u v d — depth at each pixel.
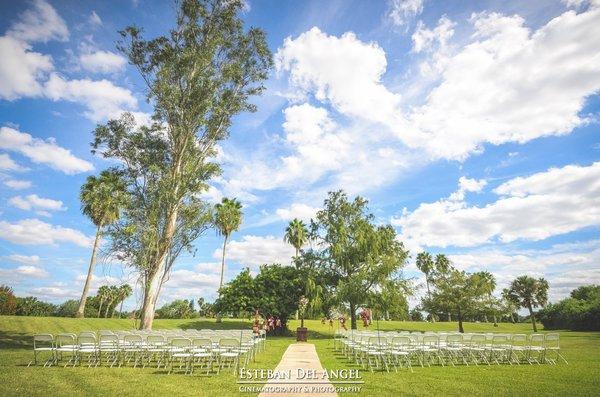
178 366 11.30
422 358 13.22
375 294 30.14
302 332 24.09
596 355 15.02
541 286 49.75
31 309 48.84
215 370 10.63
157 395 7.15
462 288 36.81
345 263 31.81
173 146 24.39
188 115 23.72
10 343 18.31
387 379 9.21
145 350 12.22
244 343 12.91
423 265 71.06
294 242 49.22
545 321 46.66
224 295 30.97
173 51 24.41
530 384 8.63
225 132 25.58
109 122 23.53
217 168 23.36
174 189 22.52
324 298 31.11
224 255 43.97
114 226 21.72
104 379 8.79
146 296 21.14
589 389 8.06
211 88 24.19
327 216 33.75
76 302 55.94
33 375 9.09
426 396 7.33
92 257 37.12
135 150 23.75
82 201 35.72
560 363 12.65
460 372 10.53
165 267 22.28
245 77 26.14
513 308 37.06
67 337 10.97
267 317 31.03
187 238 22.36
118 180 23.31
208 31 25.17
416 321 60.91
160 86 23.28
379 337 11.80
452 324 53.66
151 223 21.53
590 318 39.59
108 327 27.75
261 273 32.47
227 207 43.78
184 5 24.75
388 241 32.09
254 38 26.17
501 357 13.62
